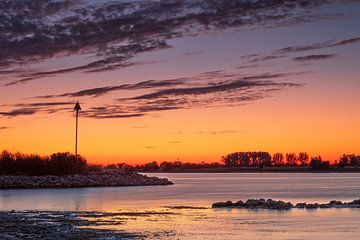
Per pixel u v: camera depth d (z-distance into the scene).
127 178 131.25
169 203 65.69
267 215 49.59
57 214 49.94
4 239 32.69
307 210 54.47
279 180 190.88
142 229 38.88
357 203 60.00
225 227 40.41
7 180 103.94
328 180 184.75
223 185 135.25
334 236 35.94
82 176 119.06
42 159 120.50
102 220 44.88
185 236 35.56
